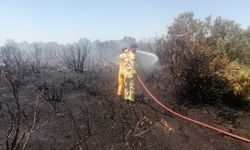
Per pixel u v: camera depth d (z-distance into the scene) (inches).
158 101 335.3
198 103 341.4
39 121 263.6
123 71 328.2
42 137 234.8
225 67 343.0
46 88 359.3
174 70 354.6
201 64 339.3
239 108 343.0
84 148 223.0
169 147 245.0
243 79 337.4
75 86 376.2
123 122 270.5
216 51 354.3
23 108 295.4
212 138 271.9
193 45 357.7
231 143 266.2
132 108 306.2
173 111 316.2
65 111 288.7
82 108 298.2
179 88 349.4
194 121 294.2
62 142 229.5
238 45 400.2
